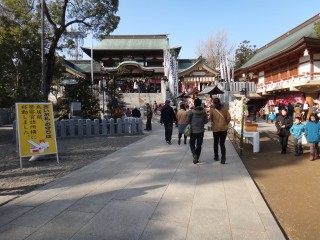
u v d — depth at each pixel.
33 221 4.12
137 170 7.21
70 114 18.27
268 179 6.58
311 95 25.12
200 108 7.97
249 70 36.88
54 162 8.45
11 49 16.95
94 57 48.53
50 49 18.53
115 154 9.65
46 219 4.18
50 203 4.85
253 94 34.03
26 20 17.17
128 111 21.91
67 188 5.73
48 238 3.61
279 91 29.86
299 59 26.48
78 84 19.47
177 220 4.15
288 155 9.35
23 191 5.60
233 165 7.73
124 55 48.91
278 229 3.88
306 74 24.02
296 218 4.44
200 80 43.69
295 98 27.36
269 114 25.31
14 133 13.08
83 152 10.18
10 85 19.11
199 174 6.76
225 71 30.20
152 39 51.16
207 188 5.65
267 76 34.88
